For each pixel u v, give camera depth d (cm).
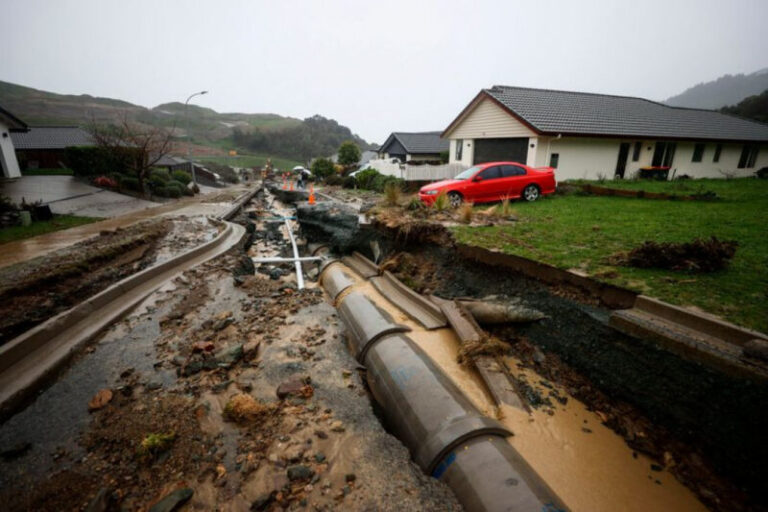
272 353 440
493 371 404
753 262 476
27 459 279
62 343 437
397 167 2148
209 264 775
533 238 634
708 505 266
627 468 299
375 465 280
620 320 370
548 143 1472
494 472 259
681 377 313
